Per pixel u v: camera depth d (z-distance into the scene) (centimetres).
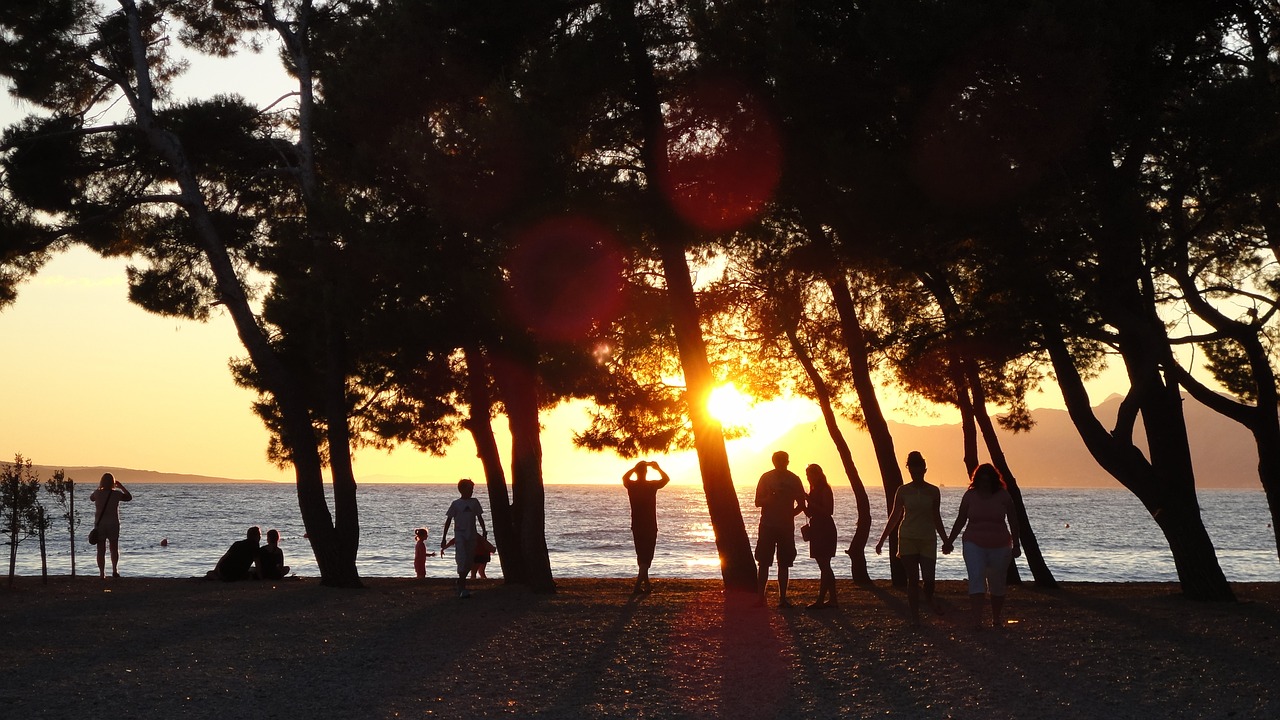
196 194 1927
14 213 1814
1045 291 1342
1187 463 1619
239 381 2356
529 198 1448
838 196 1263
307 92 1967
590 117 1609
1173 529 1594
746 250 1622
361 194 1616
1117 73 1179
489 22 1554
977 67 1164
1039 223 1282
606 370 1909
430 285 1559
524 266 1456
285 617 1387
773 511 1489
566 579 2292
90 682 912
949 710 782
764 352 2133
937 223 1255
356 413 2338
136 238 2094
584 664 1005
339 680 930
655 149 1597
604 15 1586
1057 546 5822
